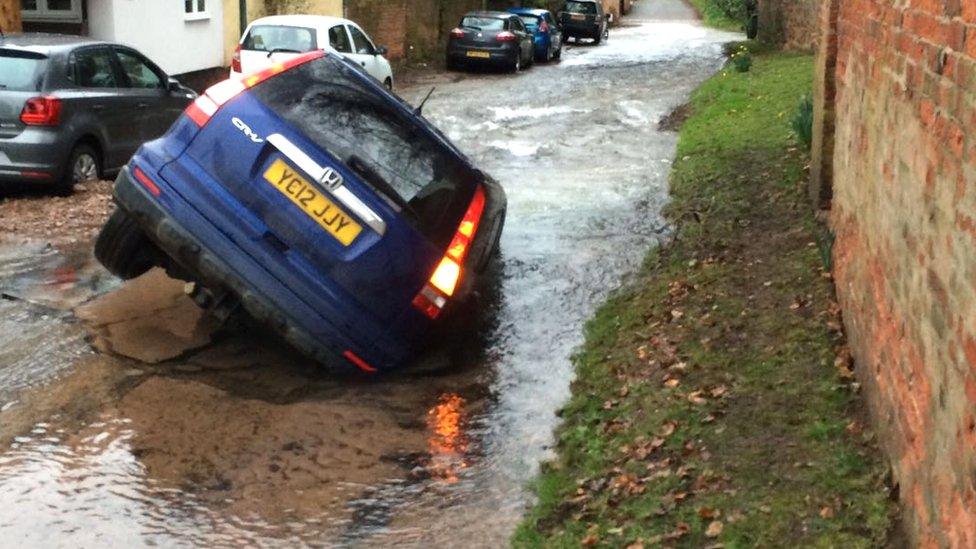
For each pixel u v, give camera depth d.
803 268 7.60
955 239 3.38
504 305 7.85
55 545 4.32
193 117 6.22
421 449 5.41
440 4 29.20
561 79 23.78
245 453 5.25
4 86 10.12
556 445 5.47
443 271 6.25
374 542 4.48
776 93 16.25
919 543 3.80
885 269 4.82
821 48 8.85
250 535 4.50
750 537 4.19
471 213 6.50
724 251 8.46
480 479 5.10
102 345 6.50
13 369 6.05
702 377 5.93
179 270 6.92
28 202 10.16
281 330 6.04
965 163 3.27
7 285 7.60
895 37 4.79
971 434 3.09
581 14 36.34
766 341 6.36
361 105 6.42
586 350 6.84
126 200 6.15
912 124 4.23
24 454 5.07
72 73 10.52
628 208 10.66
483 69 26.81
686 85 21.47
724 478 4.71
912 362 4.08
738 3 50.12
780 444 4.99
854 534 4.16
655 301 7.48
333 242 6.03
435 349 6.90
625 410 5.65
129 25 18.12
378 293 6.09
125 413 5.59
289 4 23.69
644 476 4.85
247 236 6.03
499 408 6.00
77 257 8.42
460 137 14.95
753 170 11.09
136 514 4.61
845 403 5.36
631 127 15.91
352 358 6.14
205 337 6.76
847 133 6.79
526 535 4.47
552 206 10.78
